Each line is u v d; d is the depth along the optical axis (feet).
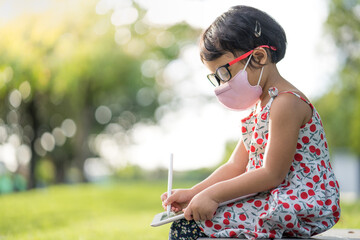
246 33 5.65
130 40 44.11
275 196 5.40
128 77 47.88
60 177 58.34
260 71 5.72
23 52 33.47
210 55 5.76
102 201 27.25
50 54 35.65
